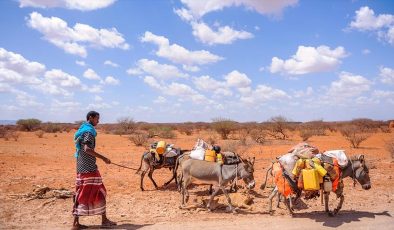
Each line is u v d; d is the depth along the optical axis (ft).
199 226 28.35
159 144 44.14
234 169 33.40
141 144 108.37
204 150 35.91
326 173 30.04
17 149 90.12
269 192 42.27
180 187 38.47
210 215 32.07
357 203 36.29
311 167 30.01
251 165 34.47
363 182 32.24
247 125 203.41
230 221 29.89
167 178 52.44
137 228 27.76
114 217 31.22
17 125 213.87
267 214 32.42
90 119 27.81
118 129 195.00
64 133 193.16
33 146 101.09
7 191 40.73
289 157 31.35
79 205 27.07
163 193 41.93
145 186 46.42
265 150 86.28
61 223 29.12
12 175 51.29
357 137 103.86
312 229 27.81
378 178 49.29
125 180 50.21
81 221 29.81
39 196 37.78
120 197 39.42
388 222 29.66
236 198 36.73
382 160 67.67
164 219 30.60
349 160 32.19
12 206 34.19
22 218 30.42
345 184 46.39
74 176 52.24
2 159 67.72
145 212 33.30
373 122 253.03
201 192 42.45
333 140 122.52
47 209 33.50
